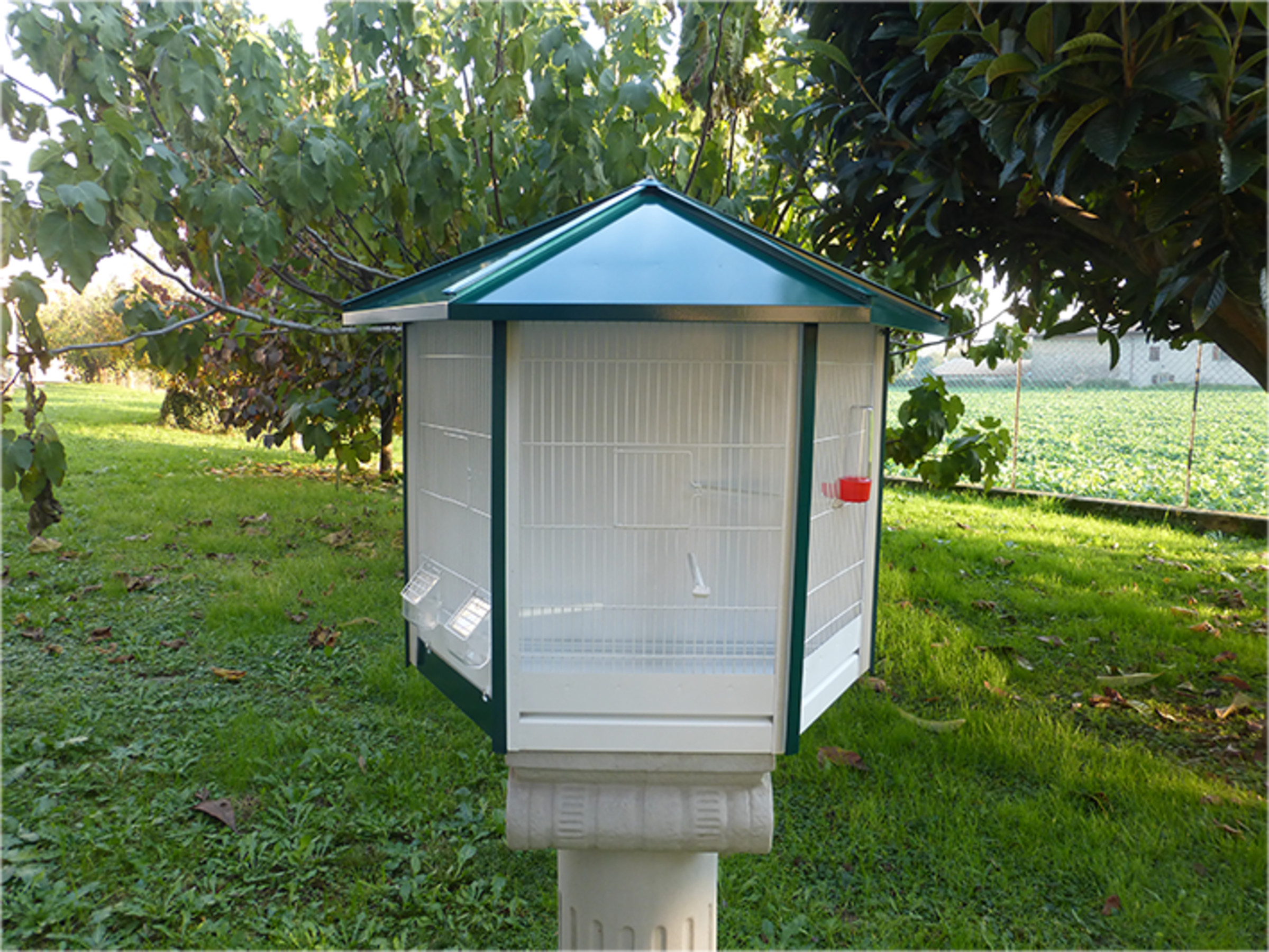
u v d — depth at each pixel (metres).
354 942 2.61
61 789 3.36
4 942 2.54
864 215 3.91
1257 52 2.52
